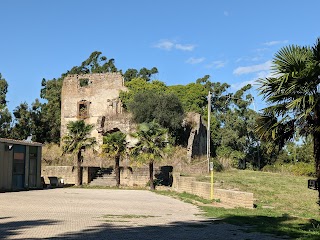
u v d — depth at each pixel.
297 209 20.00
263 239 10.70
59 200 22.44
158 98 46.31
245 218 15.57
